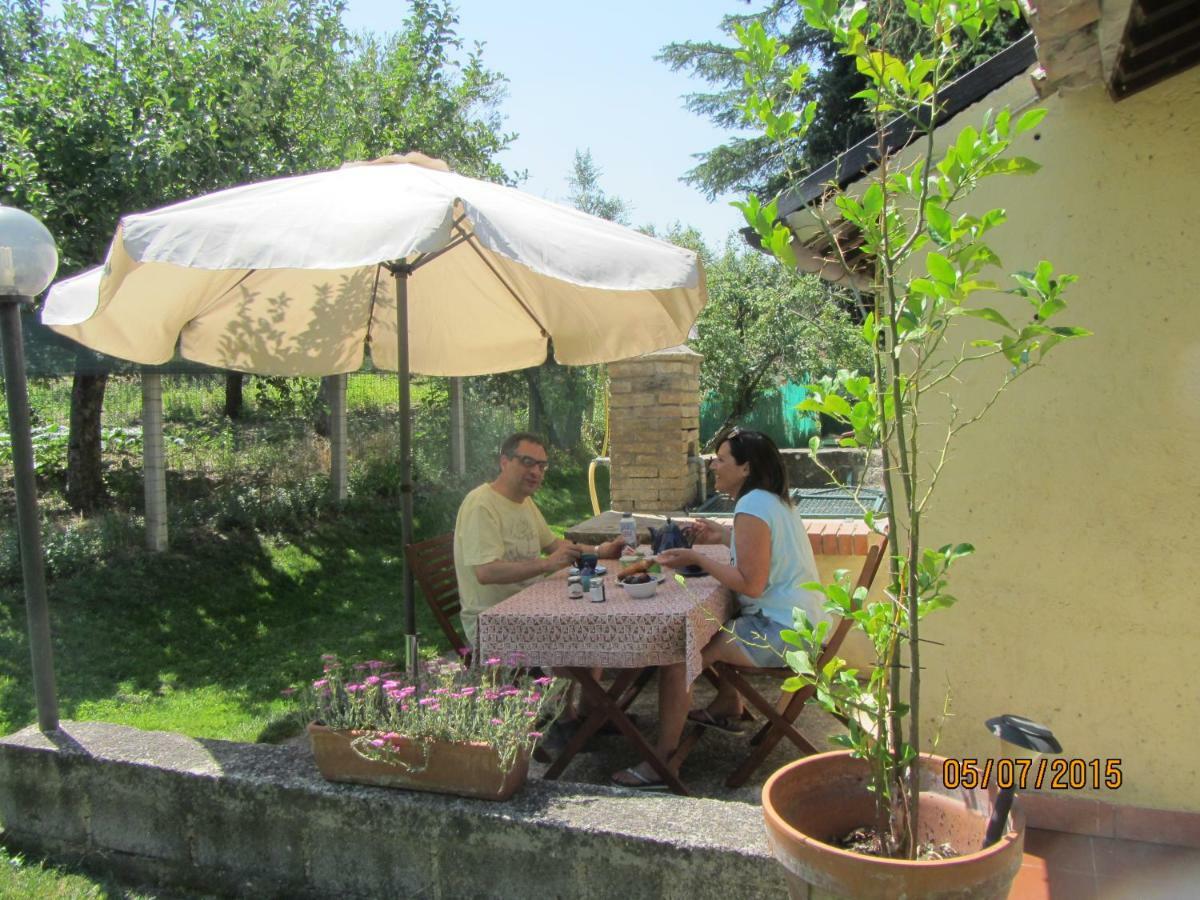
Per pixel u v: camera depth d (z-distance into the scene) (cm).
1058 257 312
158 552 759
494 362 536
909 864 181
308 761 311
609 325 486
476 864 273
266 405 1203
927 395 334
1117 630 311
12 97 634
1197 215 294
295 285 467
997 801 191
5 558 681
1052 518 318
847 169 324
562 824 263
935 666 338
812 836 223
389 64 1004
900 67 178
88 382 841
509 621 340
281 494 913
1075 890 283
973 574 330
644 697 506
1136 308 303
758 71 195
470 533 407
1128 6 220
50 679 345
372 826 284
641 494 703
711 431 1543
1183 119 293
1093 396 310
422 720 281
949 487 333
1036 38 244
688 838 252
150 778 310
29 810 330
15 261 327
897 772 211
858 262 375
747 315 1558
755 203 186
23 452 335
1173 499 301
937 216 168
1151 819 308
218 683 561
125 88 663
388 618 712
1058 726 321
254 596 740
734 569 370
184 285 411
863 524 537
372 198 286
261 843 297
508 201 314
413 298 509
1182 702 304
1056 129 309
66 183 649
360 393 1302
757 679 535
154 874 312
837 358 1451
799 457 988
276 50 773
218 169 690
